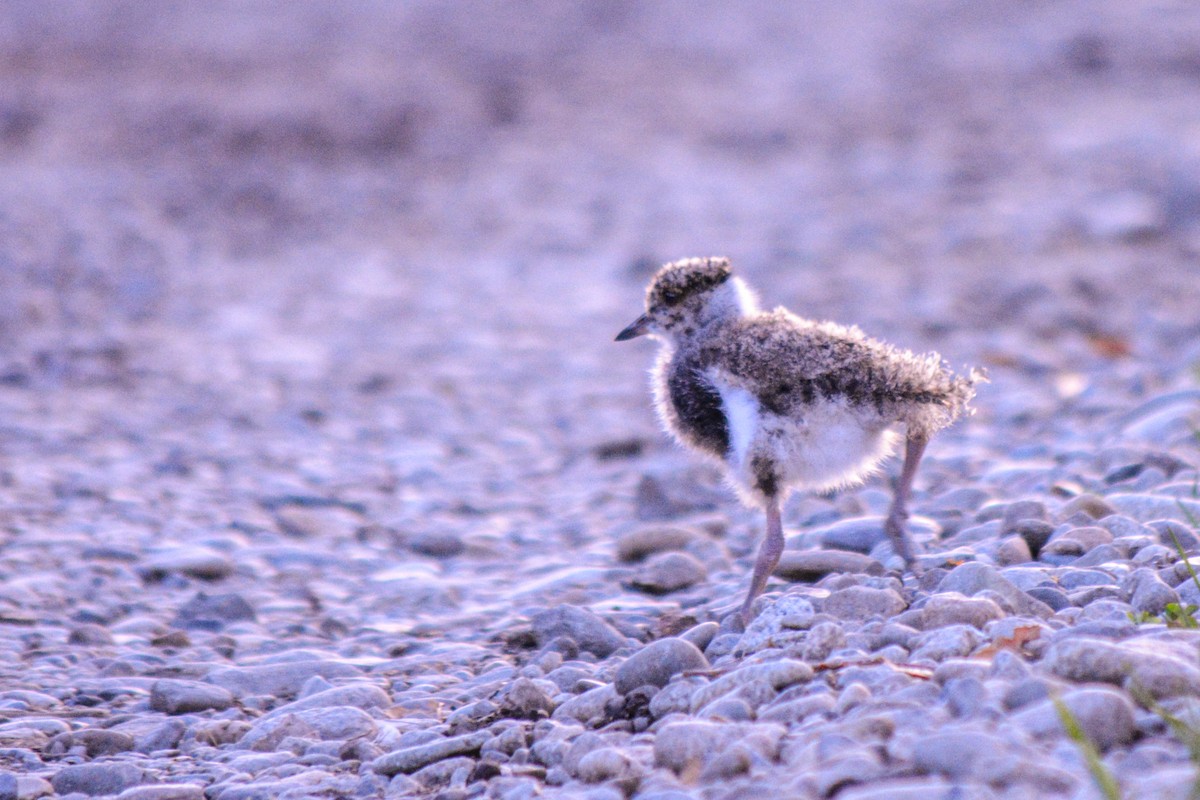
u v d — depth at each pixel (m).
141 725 9.00
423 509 16.00
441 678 9.59
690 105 53.09
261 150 44.97
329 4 76.75
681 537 12.86
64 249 31.27
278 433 19.75
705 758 6.53
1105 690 5.94
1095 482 12.44
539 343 25.94
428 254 34.22
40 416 19.98
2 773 7.85
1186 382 17.20
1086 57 55.09
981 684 6.43
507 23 72.69
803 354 9.31
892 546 10.54
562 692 8.59
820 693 6.91
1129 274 27.34
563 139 47.88
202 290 29.47
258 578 13.22
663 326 11.15
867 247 31.81
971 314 25.03
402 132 48.31
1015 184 37.06
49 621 11.80
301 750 8.30
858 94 53.12
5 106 49.72
